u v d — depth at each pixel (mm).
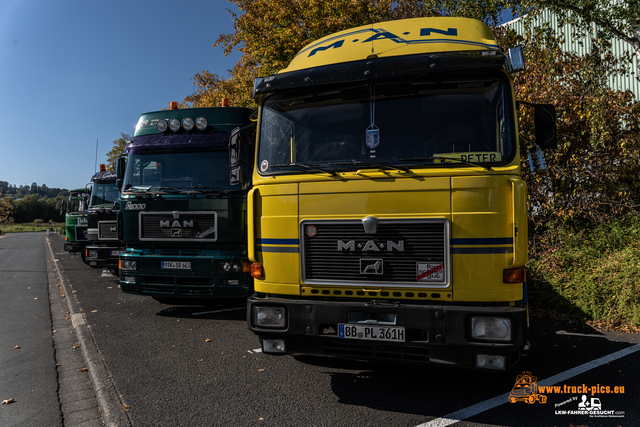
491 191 3098
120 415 3342
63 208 15078
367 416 3273
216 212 6250
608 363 4273
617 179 7684
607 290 5906
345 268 3373
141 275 6539
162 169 6645
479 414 3281
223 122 6797
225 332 5684
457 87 3404
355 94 3602
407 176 3240
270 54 14719
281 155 3742
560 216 7746
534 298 6512
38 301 8500
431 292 3178
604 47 8797
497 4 10242
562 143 7734
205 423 3203
